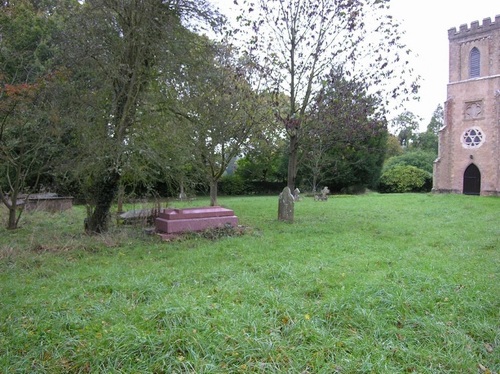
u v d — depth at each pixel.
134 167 9.06
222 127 12.21
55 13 13.48
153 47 9.29
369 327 3.69
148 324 3.57
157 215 10.24
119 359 3.00
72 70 9.43
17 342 3.24
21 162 10.65
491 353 3.31
